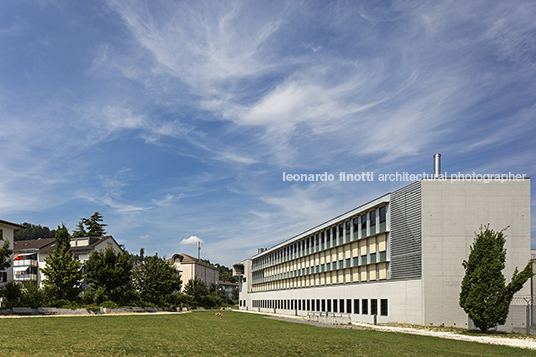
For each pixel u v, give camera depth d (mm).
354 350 18781
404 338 25031
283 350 18203
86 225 98188
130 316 40250
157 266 61688
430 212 34844
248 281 105812
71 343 17422
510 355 18281
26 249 70500
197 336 23000
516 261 34406
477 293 28312
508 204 35188
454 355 17688
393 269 38750
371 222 43375
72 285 43219
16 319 29578
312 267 61344
